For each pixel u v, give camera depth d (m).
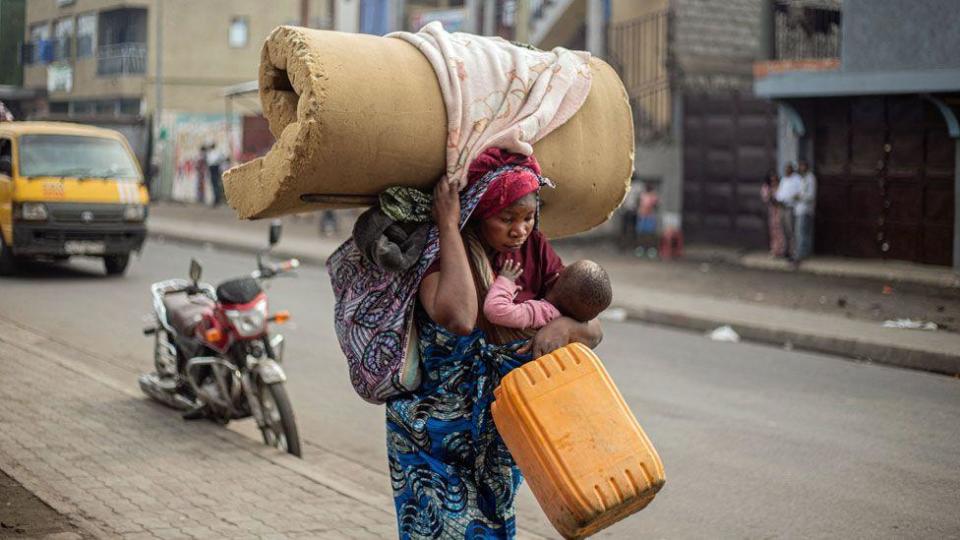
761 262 18.14
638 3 21.72
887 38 16.05
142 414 7.09
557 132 3.32
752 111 20.22
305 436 7.34
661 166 21.23
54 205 14.30
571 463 2.86
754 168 20.27
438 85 3.04
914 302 13.97
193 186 34.62
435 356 3.19
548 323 3.16
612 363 10.09
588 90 3.35
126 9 26.02
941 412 8.30
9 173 14.38
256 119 32.72
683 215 21.39
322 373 9.30
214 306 6.87
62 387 7.72
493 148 3.11
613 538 5.49
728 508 5.93
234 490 5.56
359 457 6.88
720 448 7.11
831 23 18.52
